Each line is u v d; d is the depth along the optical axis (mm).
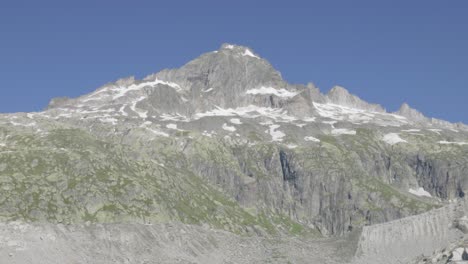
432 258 163375
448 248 169000
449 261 149625
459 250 154250
